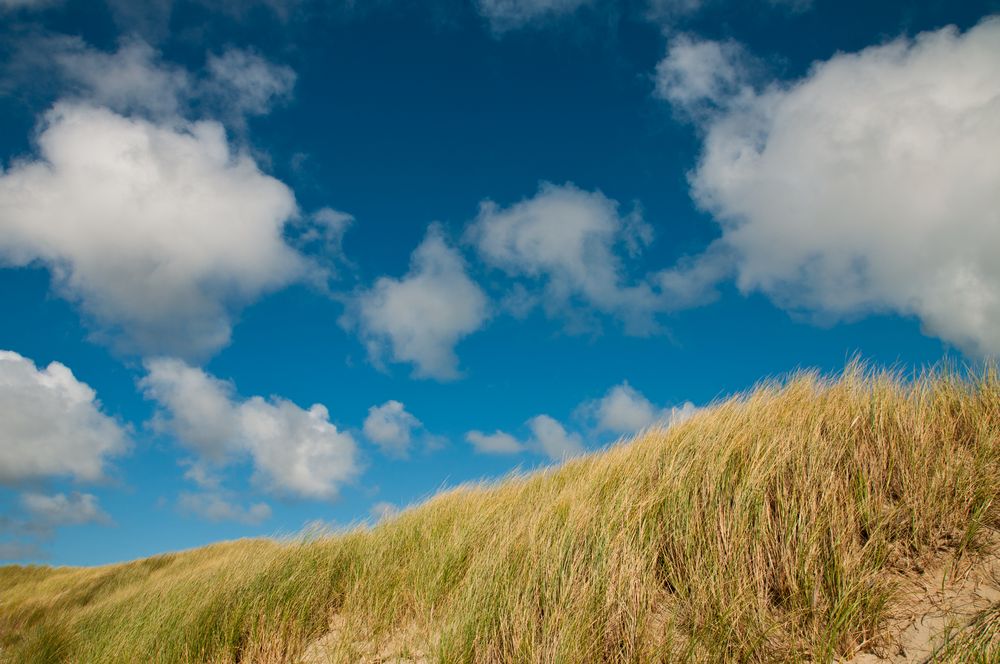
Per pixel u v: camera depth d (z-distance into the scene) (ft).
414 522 21.25
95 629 22.99
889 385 15.97
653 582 11.72
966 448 13.26
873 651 9.07
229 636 16.17
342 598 17.84
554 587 12.10
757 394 17.99
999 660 7.73
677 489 14.07
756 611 10.19
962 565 10.37
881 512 11.66
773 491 13.07
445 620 12.73
